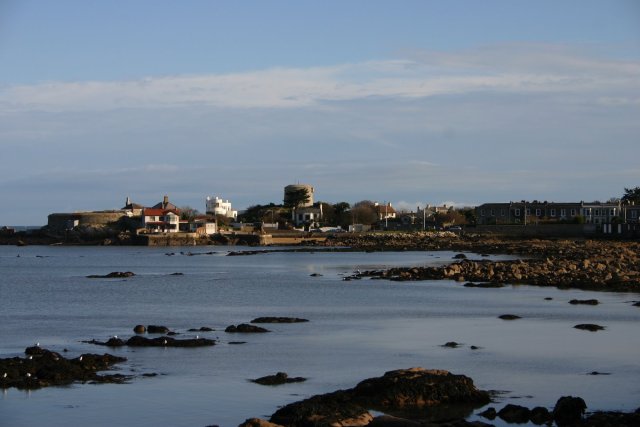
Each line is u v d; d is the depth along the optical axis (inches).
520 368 1771.7
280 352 1995.6
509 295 3329.2
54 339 2234.3
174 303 3260.3
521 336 2206.0
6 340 2215.8
